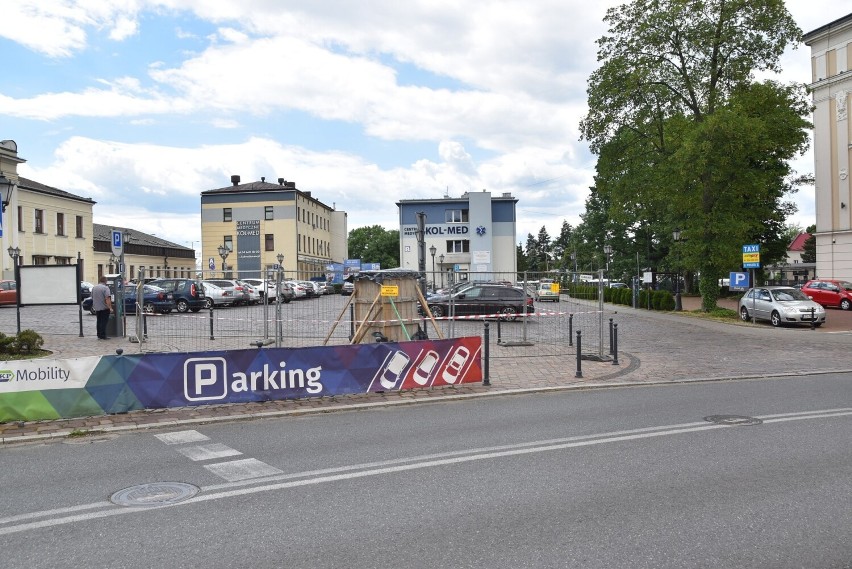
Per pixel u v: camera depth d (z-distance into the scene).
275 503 5.41
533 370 13.60
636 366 14.38
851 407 9.52
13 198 45.12
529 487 5.77
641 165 32.38
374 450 7.21
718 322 26.77
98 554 4.39
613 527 4.78
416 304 14.52
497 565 4.14
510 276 16.59
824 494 5.50
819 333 22.19
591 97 32.84
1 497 5.68
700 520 4.91
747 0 29.31
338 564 4.18
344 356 10.61
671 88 31.47
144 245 72.56
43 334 19.72
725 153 27.03
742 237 29.05
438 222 70.44
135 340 17.55
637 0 31.42
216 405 9.73
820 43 38.66
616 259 61.47
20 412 8.63
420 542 4.53
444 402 10.44
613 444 7.36
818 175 39.09
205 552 4.40
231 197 70.94
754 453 6.88
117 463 6.80
